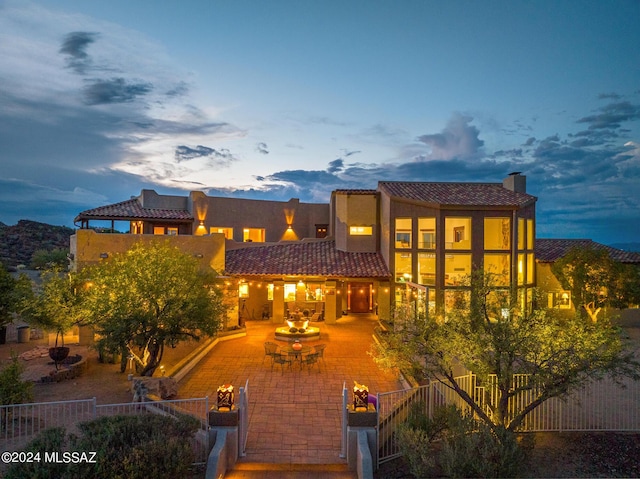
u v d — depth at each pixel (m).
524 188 27.91
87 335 20.19
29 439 10.16
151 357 15.19
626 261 27.12
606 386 14.98
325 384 15.62
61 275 17.45
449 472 9.03
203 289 16.27
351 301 29.39
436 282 24.53
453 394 12.33
